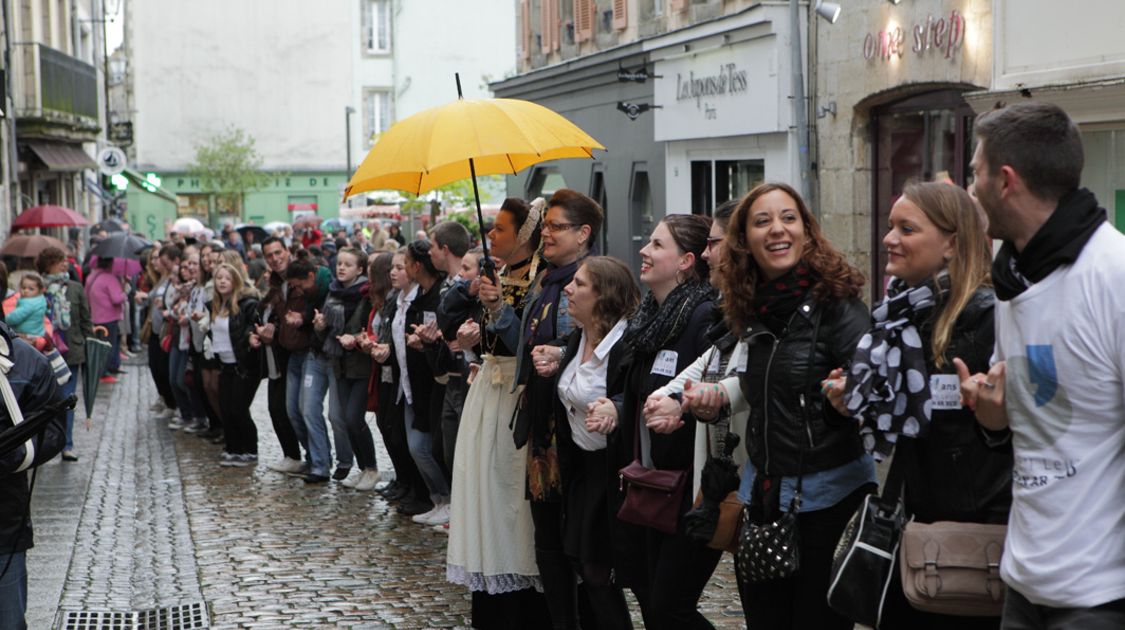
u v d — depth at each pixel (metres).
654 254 5.29
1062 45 11.09
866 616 3.88
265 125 60.25
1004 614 3.49
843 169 15.24
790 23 16.12
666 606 5.09
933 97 13.66
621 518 5.09
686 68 19.33
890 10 13.98
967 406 3.50
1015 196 3.30
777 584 4.59
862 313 4.35
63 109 29.47
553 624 6.09
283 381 11.74
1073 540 3.23
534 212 6.55
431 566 8.24
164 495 11.05
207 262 13.85
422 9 60.34
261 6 59.78
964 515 3.78
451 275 8.84
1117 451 3.22
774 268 4.40
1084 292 3.20
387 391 10.02
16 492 5.29
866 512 3.94
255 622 7.05
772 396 4.39
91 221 40.53
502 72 60.81
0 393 5.21
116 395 19.28
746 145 17.73
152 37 59.06
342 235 28.19
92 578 8.21
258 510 10.24
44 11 31.47
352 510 10.12
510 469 6.37
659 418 4.88
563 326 5.95
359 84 60.78
